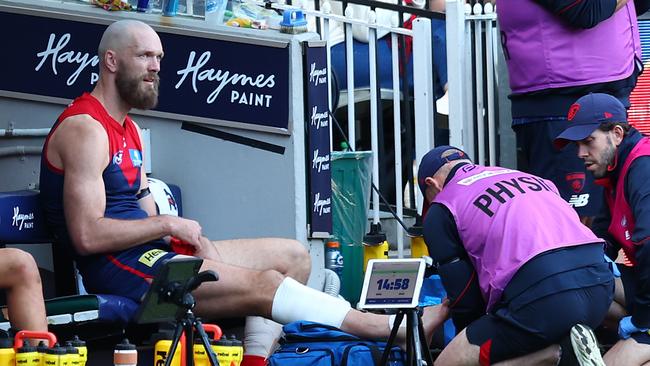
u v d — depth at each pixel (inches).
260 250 678.5
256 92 739.4
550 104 766.5
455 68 864.9
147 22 754.2
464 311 631.8
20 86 761.0
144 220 631.2
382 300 569.6
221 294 636.7
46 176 644.1
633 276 692.1
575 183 759.1
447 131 923.4
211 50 745.6
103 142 634.8
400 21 878.4
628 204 657.0
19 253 571.2
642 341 634.8
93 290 643.5
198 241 636.7
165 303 519.2
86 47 748.0
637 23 843.4
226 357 555.8
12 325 572.4
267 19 775.1
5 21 762.2
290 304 636.7
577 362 597.6
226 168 748.0
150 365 618.8
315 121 748.0
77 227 625.6
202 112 749.3
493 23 879.1
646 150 650.8
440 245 627.2
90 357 664.4
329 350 621.9
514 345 608.1
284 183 739.4
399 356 627.2
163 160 760.3
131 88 648.4
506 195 620.7
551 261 603.5
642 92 882.1
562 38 761.0
